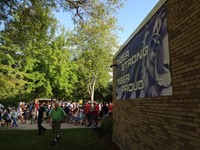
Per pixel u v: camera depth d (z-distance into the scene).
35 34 14.22
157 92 7.32
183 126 5.70
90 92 50.53
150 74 8.00
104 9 13.22
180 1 5.89
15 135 16.58
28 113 33.56
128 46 11.34
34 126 23.25
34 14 13.43
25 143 13.61
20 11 13.29
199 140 5.04
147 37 8.36
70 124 25.75
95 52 42.16
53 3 13.12
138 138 9.30
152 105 7.79
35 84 35.06
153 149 7.63
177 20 6.05
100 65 44.88
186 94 5.59
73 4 13.04
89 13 13.27
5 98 29.97
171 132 6.34
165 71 6.73
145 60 8.58
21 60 31.08
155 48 7.56
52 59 35.47
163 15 6.94
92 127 21.25
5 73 30.42
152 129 7.76
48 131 18.72
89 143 13.65
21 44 15.23
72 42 38.50
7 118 22.34
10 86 29.69
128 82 11.14
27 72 34.34
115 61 14.88
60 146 12.80
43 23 13.73
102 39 40.00
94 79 49.03
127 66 11.45
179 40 5.94
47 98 40.00
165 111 6.73
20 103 35.66
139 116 9.20
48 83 35.59
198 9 5.11
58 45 36.50
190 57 5.43
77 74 45.12
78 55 43.34
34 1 13.07
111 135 15.53
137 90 9.56
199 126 5.04
